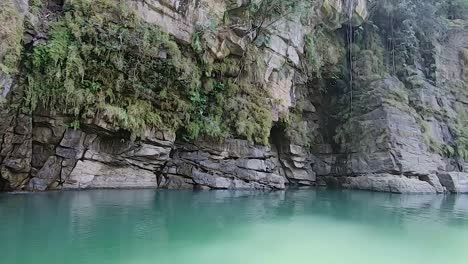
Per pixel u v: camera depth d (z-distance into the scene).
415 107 17.91
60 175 10.55
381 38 20.30
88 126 10.84
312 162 17.72
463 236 6.76
